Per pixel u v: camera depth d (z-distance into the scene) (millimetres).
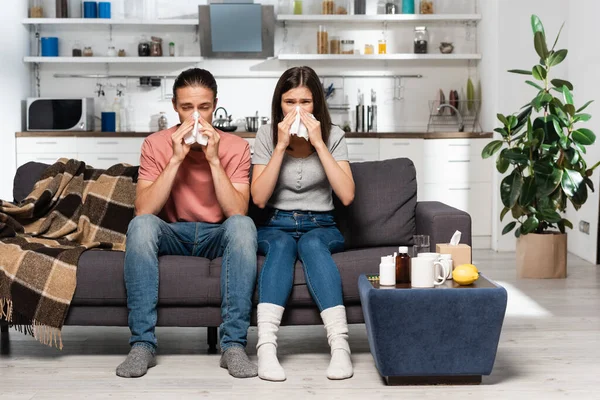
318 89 3037
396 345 2547
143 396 2490
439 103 6672
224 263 2795
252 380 2660
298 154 3096
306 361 2920
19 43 6328
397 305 2521
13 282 2824
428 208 3225
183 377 2701
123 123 6645
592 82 5363
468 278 2602
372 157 6199
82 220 3283
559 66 5918
